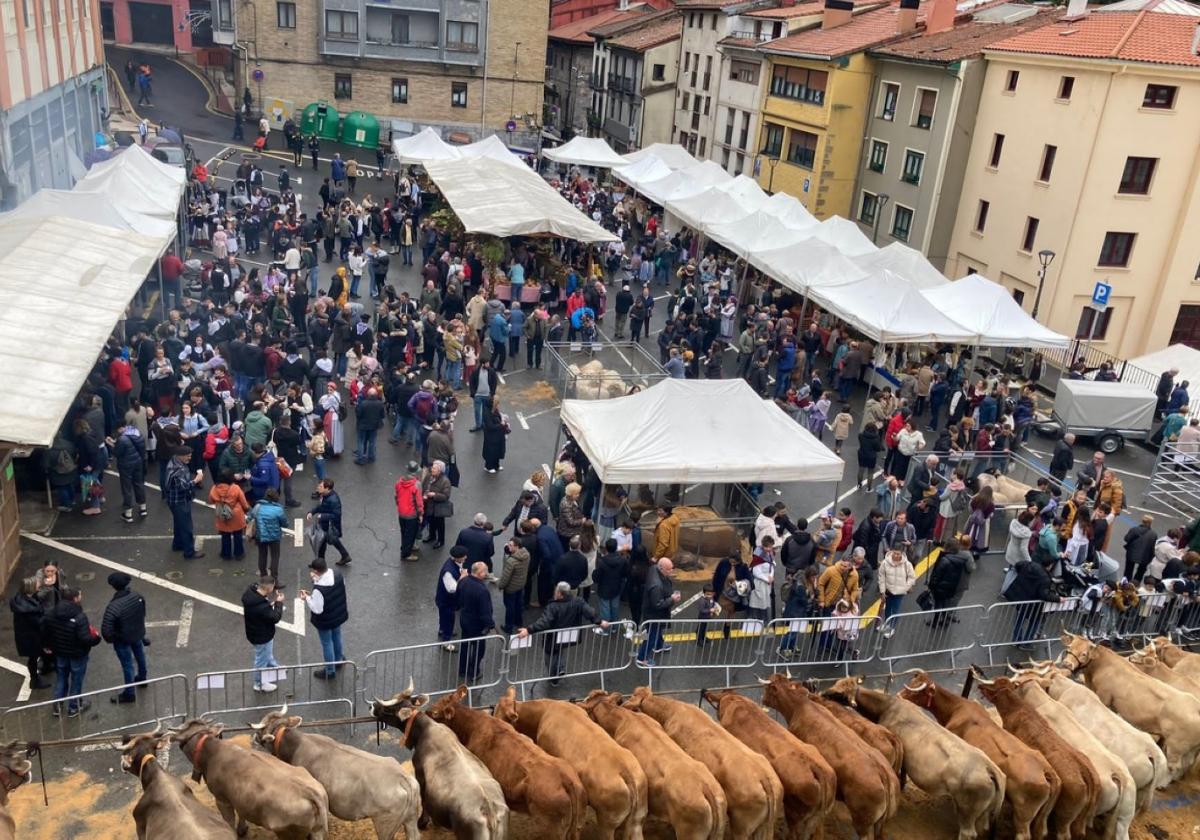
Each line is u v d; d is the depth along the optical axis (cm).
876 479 2083
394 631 1376
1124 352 3469
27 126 2748
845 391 2502
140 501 1586
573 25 8038
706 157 5662
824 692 1177
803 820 1013
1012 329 2462
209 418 1691
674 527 1499
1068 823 1062
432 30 5434
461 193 3212
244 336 2020
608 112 6862
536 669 1331
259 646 1191
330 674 1262
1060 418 2456
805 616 1409
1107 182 3244
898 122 4081
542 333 2473
